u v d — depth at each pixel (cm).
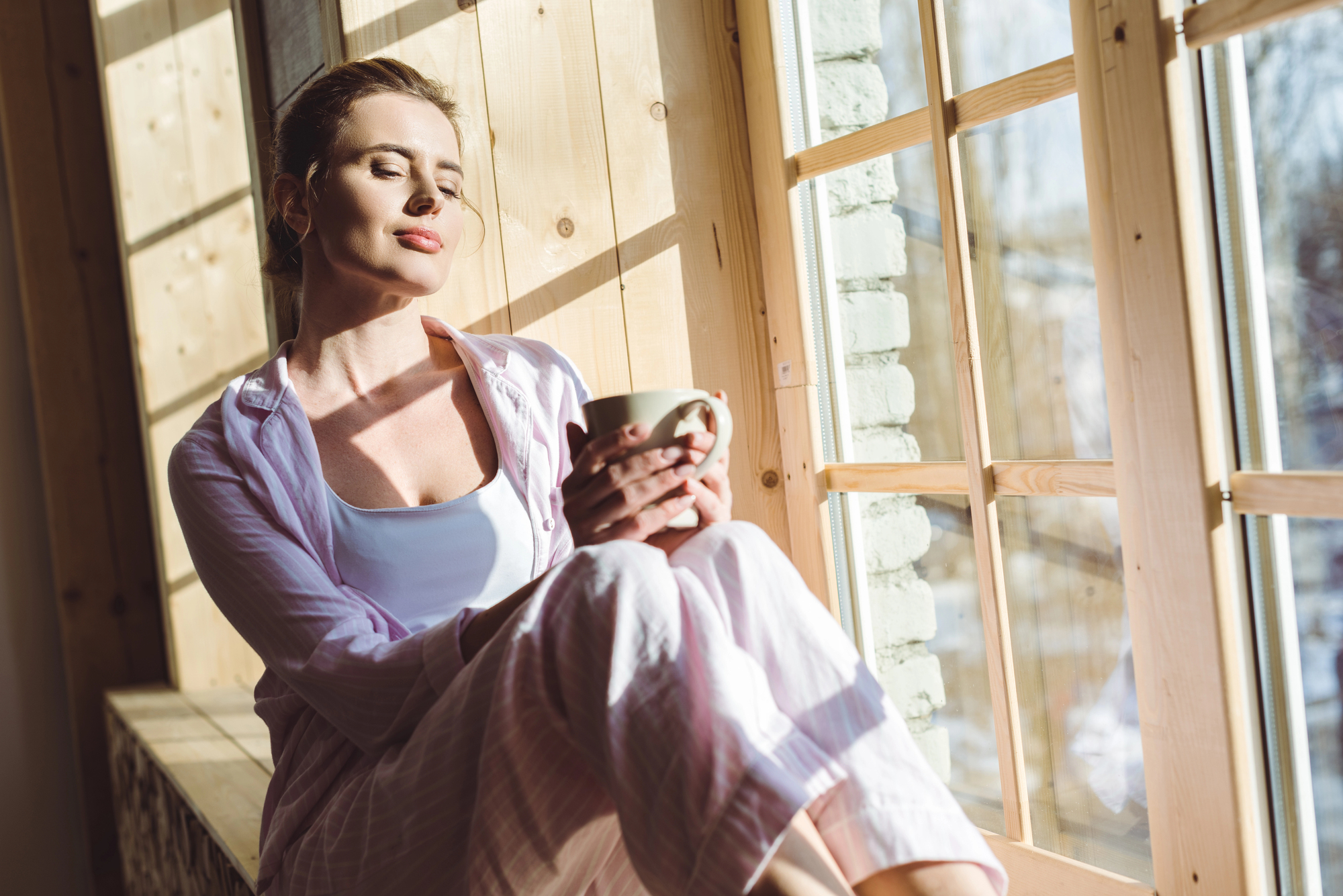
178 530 276
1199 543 111
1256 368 109
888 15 149
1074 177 124
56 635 290
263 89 180
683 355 168
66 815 289
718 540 88
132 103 269
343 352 119
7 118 281
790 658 84
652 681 76
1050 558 132
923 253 147
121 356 292
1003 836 140
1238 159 109
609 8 163
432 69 150
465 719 84
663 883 72
